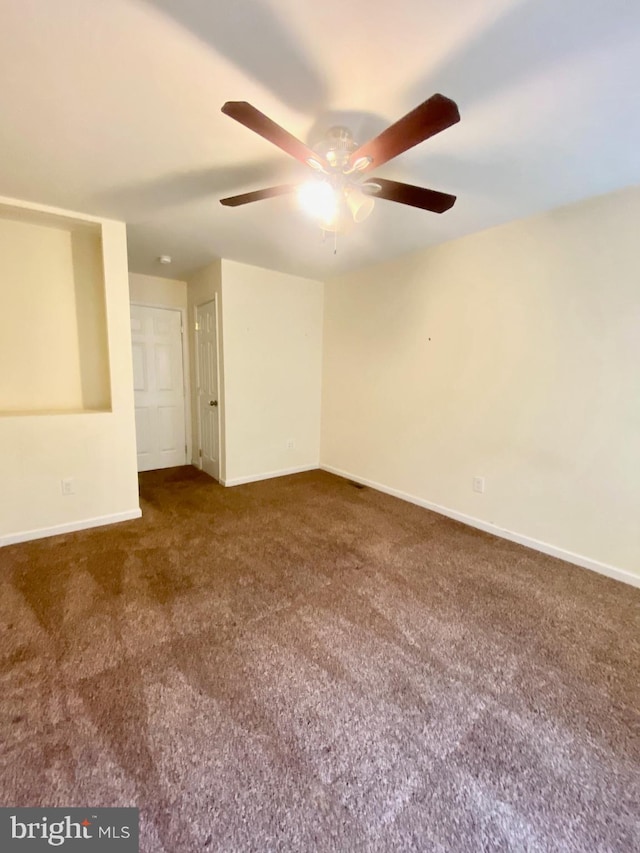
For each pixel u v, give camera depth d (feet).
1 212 8.27
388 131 4.11
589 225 7.57
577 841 3.43
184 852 3.29
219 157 6.13
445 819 3.58
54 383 9.92
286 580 7.48
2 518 8.47
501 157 6.05
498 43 3.89
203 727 4.42
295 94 4.66
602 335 7.59
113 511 9.88
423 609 6.66
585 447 8.00
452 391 10.39
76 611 6.39
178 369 15.11
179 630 6.01
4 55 4.05
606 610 6.71
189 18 3.65
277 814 3.59
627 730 4.49
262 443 13.80
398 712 4.67
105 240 8.87
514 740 4.35
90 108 4.96
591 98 4.68
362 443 13.41
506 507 9.43
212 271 12.38
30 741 4.19
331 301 14.20
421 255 10.78
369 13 3.59
